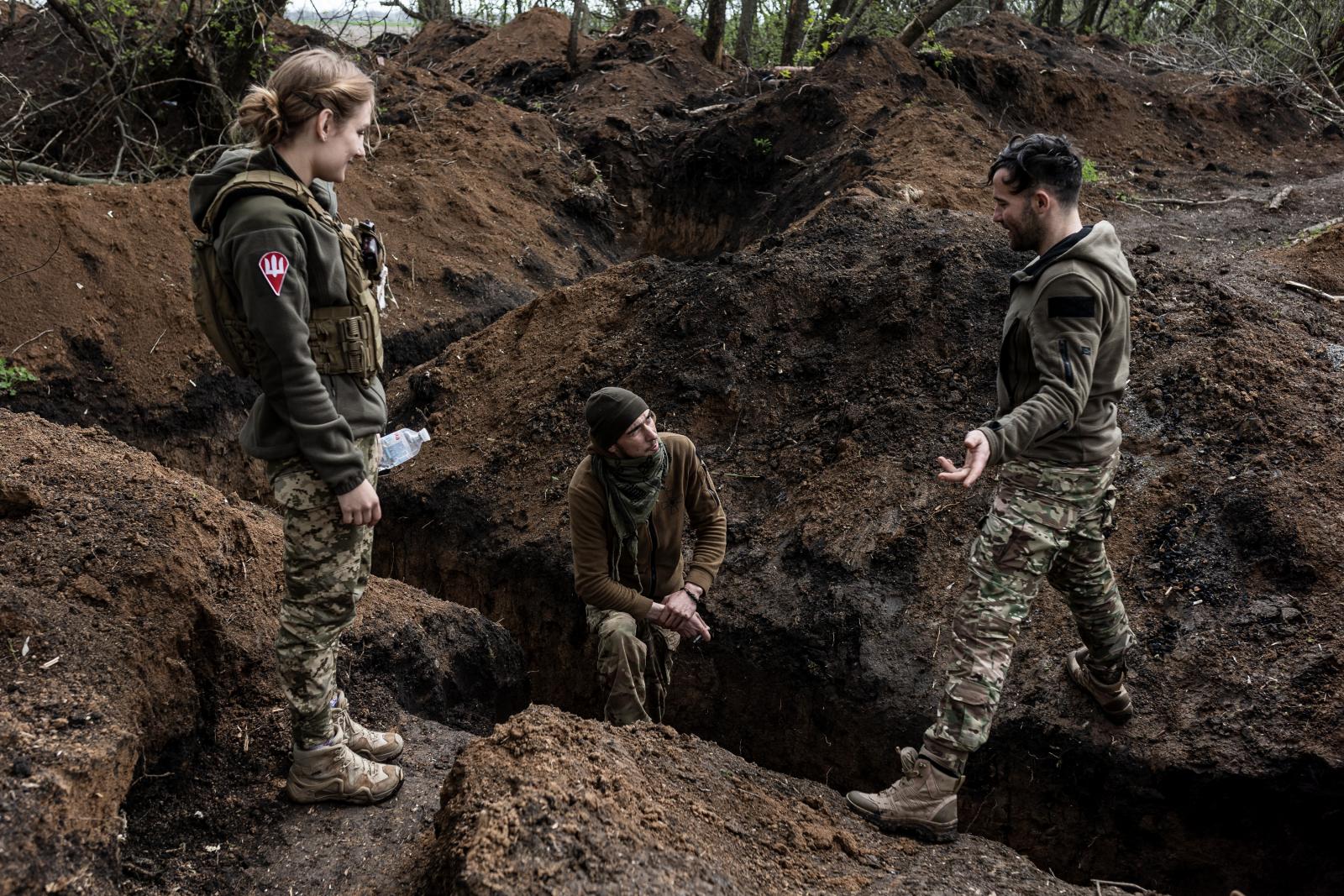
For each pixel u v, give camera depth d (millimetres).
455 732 3639
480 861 2297
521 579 5258
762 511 5098
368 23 10695
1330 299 5656
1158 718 3635
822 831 2936
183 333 7043
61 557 3104
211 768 3078
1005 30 12977
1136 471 4512
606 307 6484
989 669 2941
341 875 2775
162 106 10258
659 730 3299
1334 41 12414
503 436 6016
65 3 9391
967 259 5652
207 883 2738
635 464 3262
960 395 5121
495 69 15609
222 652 3271
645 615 3463
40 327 6570
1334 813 3271
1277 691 3541
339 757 2973
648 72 14398
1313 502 4094
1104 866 3635
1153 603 4004
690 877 2404
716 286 6020
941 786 3004
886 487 4848
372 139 10594
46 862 2240
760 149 11148
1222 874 3449
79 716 2607
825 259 6027
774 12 19094
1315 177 10266
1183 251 7723
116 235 7289
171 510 3404
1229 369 4746
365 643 3809
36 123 10367
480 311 8680
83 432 4055
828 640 4375
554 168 11500
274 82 2453
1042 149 2818
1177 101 11719
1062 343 2740
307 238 2422
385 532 5891
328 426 2451
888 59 11172
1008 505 2969
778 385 5602
